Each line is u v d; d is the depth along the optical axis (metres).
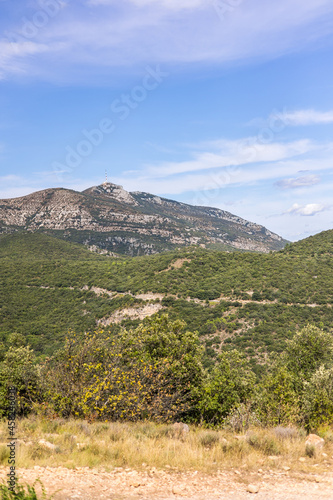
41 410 12.19
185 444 8.52
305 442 8.66
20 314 89.00
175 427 10.58
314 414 11.45
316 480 6.36
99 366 13.07
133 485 5.95
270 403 12.23
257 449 8.24
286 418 11.46
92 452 7.61
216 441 8.80
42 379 13.24
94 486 5.81
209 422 15.13
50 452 7.52
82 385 12.59
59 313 89.50
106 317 81.06
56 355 14.00
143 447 7.99
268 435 9.20
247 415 11.70
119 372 13.41
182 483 6.21
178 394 14.98
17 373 13.91
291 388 13.38
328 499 5.50
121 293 91.75
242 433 10.32
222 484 6.19
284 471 6.89
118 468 6.84
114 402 12.09
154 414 13.55
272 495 5.68
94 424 10.75
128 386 13.25
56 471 6.32
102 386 12.42
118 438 8.97
